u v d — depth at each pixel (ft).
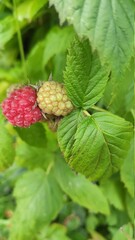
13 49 1.11
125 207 1.02
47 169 1.01
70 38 0.89
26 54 1.13
